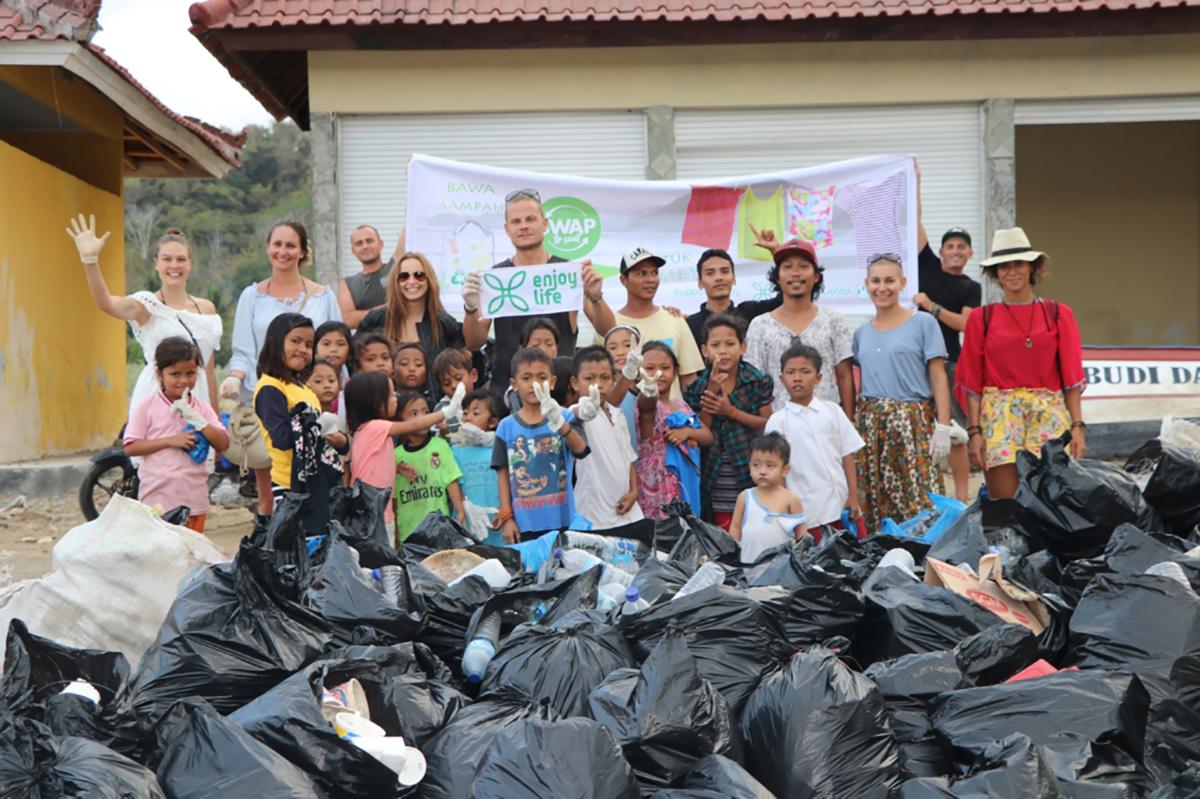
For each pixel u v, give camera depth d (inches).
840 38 538.6
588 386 273.0
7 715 133.2
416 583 203.9
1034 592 193.8
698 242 424.2
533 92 541.6
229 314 1627.7
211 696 159.8
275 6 516.1
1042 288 791.1
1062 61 549.6
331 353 294.0
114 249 658.8
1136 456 254.8
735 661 166.6
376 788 138.9
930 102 552.1
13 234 522.3
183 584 173.8
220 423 293.1
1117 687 153.7
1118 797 139.1
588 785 132.1
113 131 650.8
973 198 556.7
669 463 284.7
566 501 269.4
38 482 486.3
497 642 183.5
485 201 418.0
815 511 279.9
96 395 627.5
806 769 145.3
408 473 273.4
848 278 423.5
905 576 191.5
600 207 422.9
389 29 525.7
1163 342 788.6
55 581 185.0
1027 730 150.9
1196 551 194.9
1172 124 776.9
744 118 550.6
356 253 394.0
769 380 298.2
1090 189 784.3
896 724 159.9
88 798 124.5
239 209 1935.3
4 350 511.2
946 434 298.8
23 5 502.0
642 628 171.9
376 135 543.2
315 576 190.9
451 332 329.7
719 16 526.6
